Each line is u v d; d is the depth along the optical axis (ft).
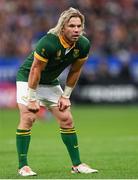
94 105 262.26
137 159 101.30
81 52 80.59
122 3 311.47
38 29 290.97
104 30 295.28
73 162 83.56
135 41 291.79
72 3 304.50
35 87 79.82
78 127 175.73
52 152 114.62
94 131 163.32
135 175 80.02
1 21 294.66
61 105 82.69
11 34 288.92
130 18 305.12
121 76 265.54
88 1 306.55
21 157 81.15
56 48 78.07
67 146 83.82
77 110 243.60
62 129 83.71
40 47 77.87
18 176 79.56
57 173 83.46
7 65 262.67
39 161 100.83
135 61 271.49
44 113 203.21
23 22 295.28
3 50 278.87
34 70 78.95
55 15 300.20
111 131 162.81
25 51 277.64
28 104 80.23
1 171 87.10
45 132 161.89
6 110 247.91
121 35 293.23
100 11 304.71
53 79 82.74
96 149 119.34
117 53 276.41
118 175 79.92
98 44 285.84
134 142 132.57
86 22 297.33
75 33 77.36
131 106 260.62
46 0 306.55
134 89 264.11
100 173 82.23
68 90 83.05
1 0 303.27
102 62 268.00
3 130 169.68
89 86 262.26
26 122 81.30
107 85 262.47
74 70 82.69
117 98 262.47
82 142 134.41
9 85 258.16
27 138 81.51
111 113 227.61
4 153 113.09
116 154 109.81
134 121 194.49
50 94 83.41
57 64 80.28
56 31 77.77
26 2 304.09
